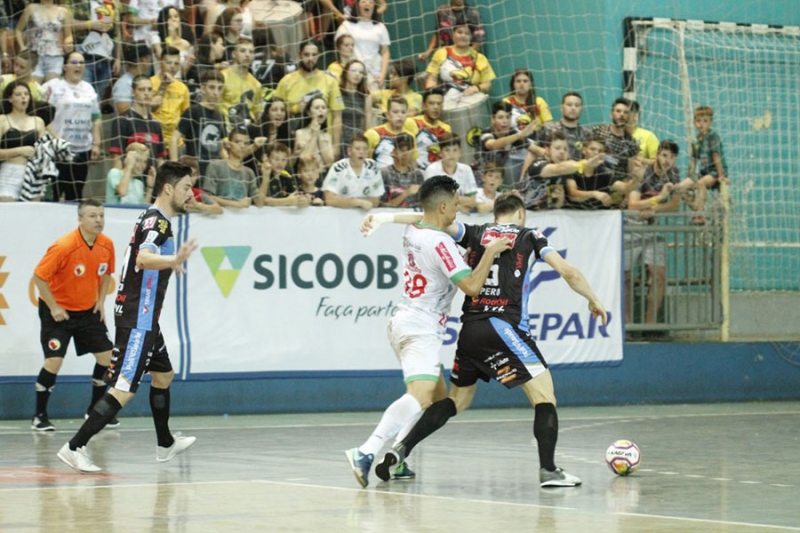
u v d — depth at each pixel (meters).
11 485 11.88
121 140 21.25
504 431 18.42
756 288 26.50
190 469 13.41
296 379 21.41
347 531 9.02
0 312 19.56
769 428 19.08
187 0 23.89
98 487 11.72
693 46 27.09
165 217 13.21
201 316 20.72
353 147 21.78
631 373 23.84
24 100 20.36
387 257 21.97
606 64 26.22
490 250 11.83
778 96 27.83
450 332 22.25
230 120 22.41
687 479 12.67
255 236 21.08
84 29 22.30
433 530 9.09
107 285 18.77
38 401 18.20
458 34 25.39
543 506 10.51
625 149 24.28
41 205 19.73
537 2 26.56
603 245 23.34
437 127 23.97
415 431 12.26
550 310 22.98
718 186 25.19
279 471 13.25
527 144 23.86
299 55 23.83
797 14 28.45
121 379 13.14
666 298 24.23
